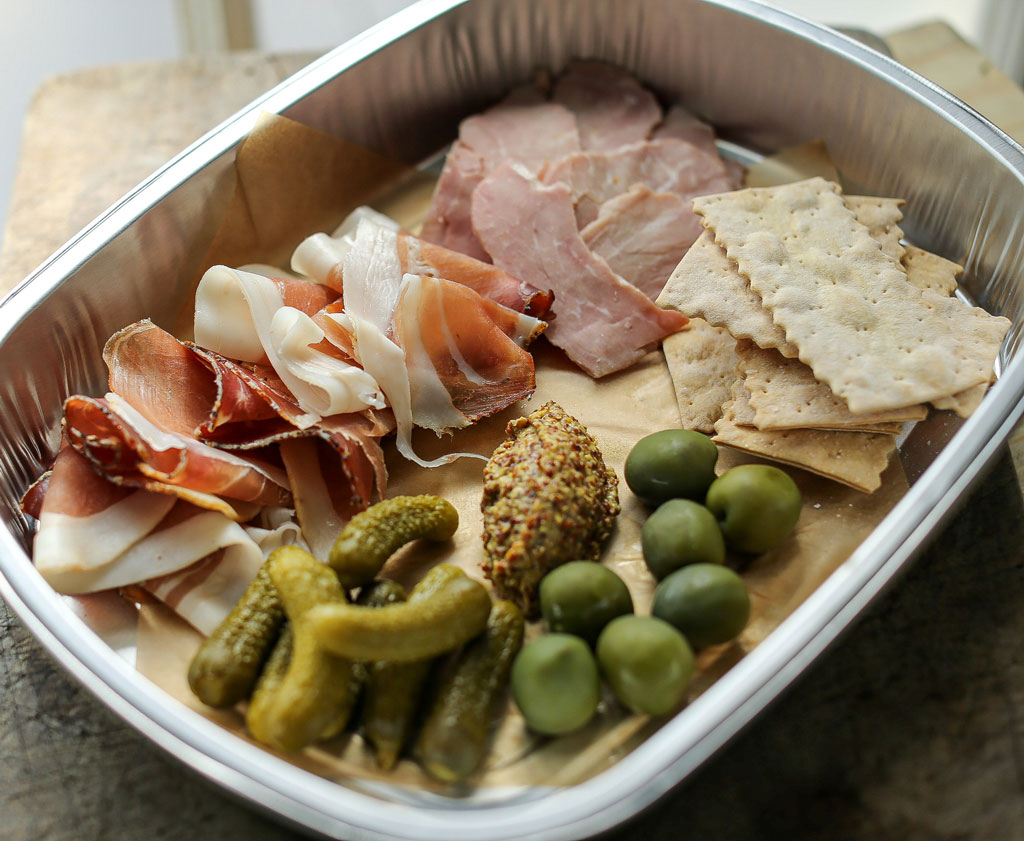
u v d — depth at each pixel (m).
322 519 0.33
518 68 0.45
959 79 0.47
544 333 0.38
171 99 0.49
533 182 0.40
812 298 0.34
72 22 0.70
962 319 0.33
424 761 0.26
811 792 0.27
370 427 0.34
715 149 0.43
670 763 0.24
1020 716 0.28
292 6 0.69
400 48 0.42
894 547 0.27
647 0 0.42
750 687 0.25
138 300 0.37
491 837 0.23
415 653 0.27
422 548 0.33
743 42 0.42
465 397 0.36
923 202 0.39
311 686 0.26
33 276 0.35
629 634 0.27
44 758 0.29
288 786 0.24
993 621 0.30
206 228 0.39
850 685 0.29
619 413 0.37
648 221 0.40
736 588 0.28
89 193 0.45
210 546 0.31
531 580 0.30
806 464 0.33
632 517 0.33
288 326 0.34
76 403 0.31
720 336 0.37
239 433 0.33
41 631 0.27
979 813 0.26
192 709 0.29
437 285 0.35
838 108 0.40
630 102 0.45
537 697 0.26
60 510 0.31
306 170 0.41
